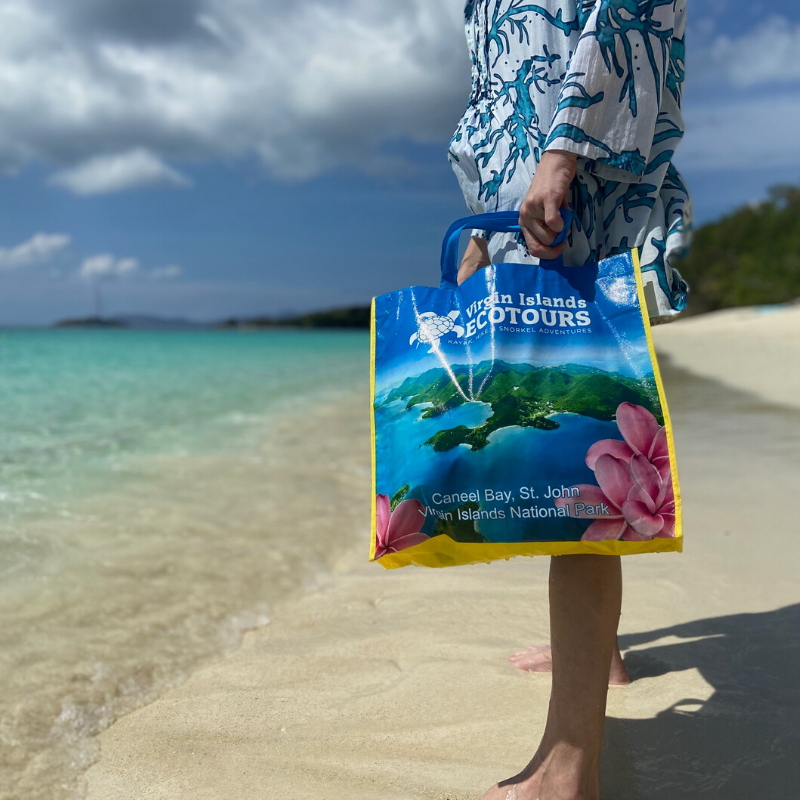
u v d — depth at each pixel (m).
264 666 1.87
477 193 1.45
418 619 2.16
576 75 1.15
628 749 1.43
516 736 1.51
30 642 1.90
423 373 1.12
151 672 1.81
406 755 1.45
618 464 1.04
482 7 1.39
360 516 3.36
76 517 3.07
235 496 3.61
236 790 1.34
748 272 63.53
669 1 1.19
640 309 1.11
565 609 1.15
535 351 1.09
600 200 1.24
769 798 1.27
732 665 1.77
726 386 9.05
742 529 2.93
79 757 1.45
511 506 1.04
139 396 8.91
